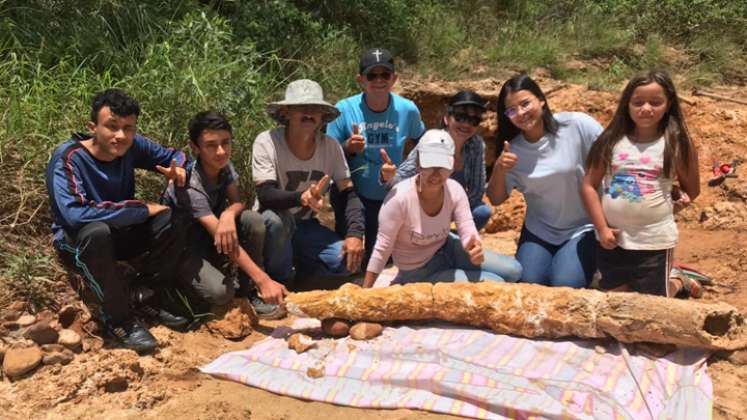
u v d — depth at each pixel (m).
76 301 3.89
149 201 4.80
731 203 5.80
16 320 3.67
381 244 4.01
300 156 4.30
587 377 3.33
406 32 8.25
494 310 3.70
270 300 3.84
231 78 5.80
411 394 3.30
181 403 3.25
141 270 4.00
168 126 5.18
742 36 9.30
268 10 7.24
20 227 4.30
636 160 3.71
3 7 5.94
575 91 7.61
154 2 6.66
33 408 3.15
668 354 3.53
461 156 4.42
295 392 3.35
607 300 3.55
